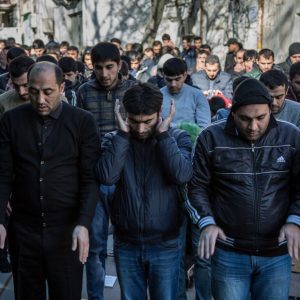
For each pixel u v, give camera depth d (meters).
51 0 23.28
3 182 2.99
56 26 22.69
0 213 2.94
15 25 28.89
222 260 2.81
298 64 4.40
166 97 4.80
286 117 3.85
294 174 2.71
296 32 11.45
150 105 2.70
